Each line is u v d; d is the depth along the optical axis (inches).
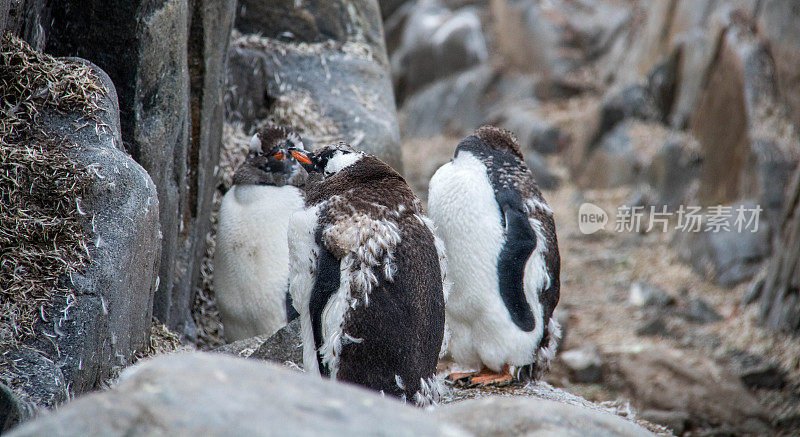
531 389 346.0
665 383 589.0
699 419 547.5
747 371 625.3
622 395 590.6
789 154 831.1
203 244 435.2
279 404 119.8
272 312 378.0
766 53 906.1
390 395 247.4
